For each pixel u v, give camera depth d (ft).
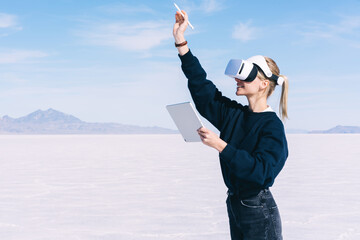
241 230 5.38
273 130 5.18
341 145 66.64
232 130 5.73
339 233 11.05
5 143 85.76
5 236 10.95
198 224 12.05
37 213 13.66
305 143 75.92
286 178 22.09
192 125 5.07
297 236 10.78
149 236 10.81
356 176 22.97
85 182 20.93
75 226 11.91
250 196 5.25
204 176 23.21
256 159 4.83
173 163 31.91
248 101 5.73
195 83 6.04
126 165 30.12
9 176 23.66
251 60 5.55
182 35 6.10
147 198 16.20
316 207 14.38
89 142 92.79
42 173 25.07
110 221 12.46
